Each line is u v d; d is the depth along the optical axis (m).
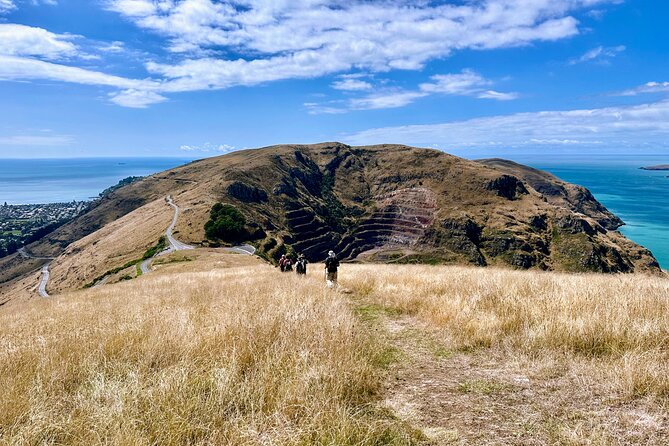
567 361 5.24
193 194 178.62
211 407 3.88
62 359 5.48
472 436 3.56
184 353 5.44
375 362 5.55
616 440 3.32
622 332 5.67
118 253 121.12
